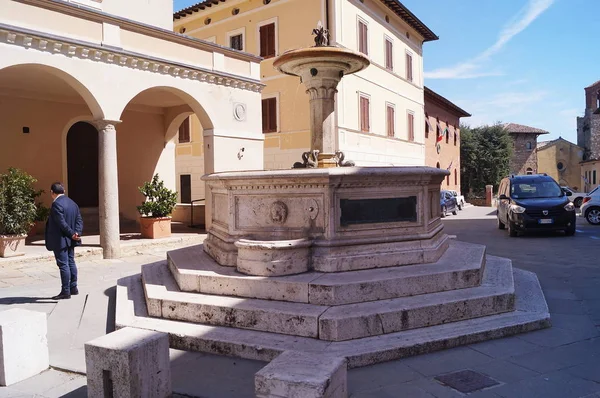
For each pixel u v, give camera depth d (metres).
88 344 3.87
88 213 16.55
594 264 9.88
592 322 5.75
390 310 4.97
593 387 4.00
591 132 54.78
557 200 15.24
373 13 23.91
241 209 6.44
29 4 10.05
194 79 13.93
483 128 48.91
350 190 5.94
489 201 44.41
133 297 6.69
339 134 20.92
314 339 4.80
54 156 15.12
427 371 4.33
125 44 12.03
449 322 5.27
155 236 14.21
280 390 3.22
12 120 14.13
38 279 9.37
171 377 4.34
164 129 18.33
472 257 6.71
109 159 11.70
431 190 6.86
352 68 8.13
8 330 4.52
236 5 23.89
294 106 21.86
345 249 5.88
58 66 10.59
